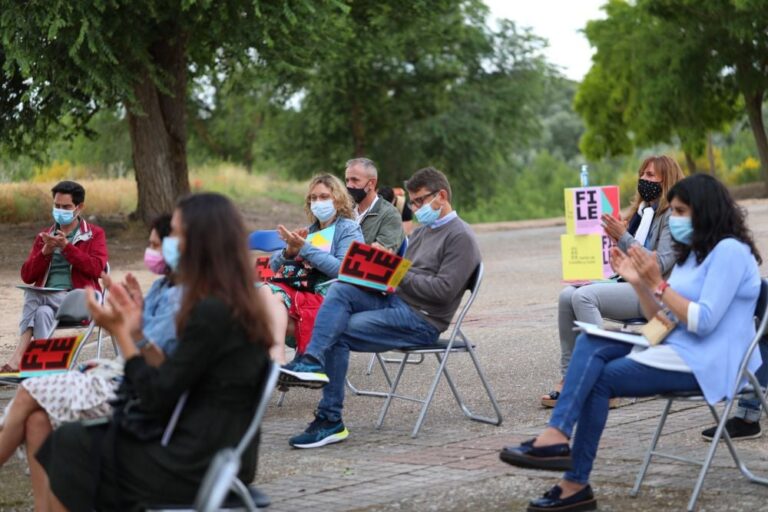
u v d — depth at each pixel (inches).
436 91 1943.9
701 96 1752.0
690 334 207.0
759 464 235.0
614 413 295.9
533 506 203.9
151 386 159.2
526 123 1985.7
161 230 186.7
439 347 287.1
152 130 1088.8
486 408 312.8
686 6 1715.1
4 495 233.9
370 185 349.1
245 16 955.3
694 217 211.9
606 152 2169.0
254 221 1357.0
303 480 242.7
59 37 868.6
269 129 2047.2
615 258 213.9
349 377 374.0
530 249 1010.1
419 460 255.9
